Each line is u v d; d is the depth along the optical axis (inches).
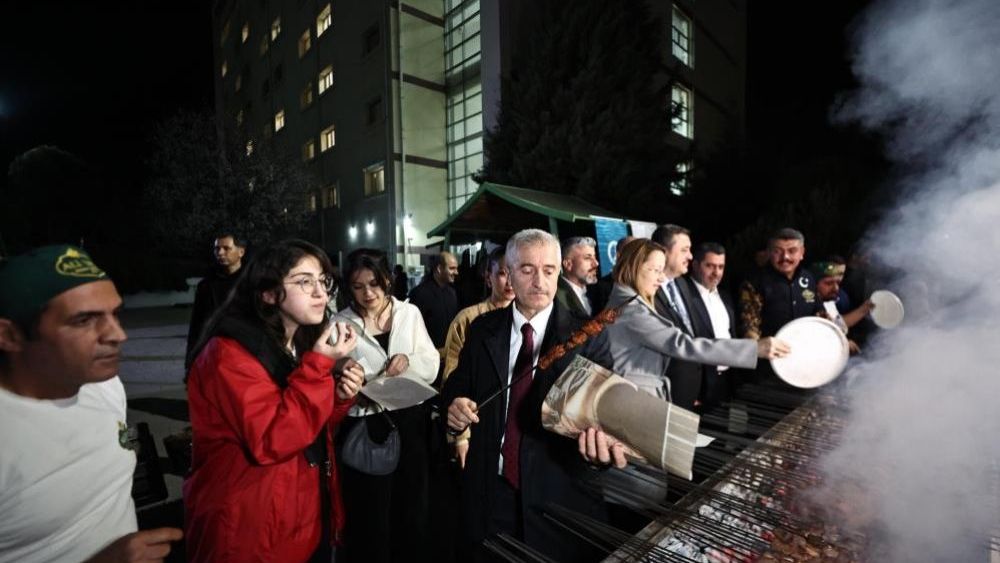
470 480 66.3
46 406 35.7
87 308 34.4
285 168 822.5
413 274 629.0
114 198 946.7
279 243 55.5
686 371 98.1
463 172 706.2
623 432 45.9
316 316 55.4
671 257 106.0
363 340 88.9
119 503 40.8
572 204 322.0
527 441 63.1
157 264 837.8
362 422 84.3
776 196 405.1
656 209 423.5
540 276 65.1
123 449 41.7
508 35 530.9
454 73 713.6
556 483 62.3
